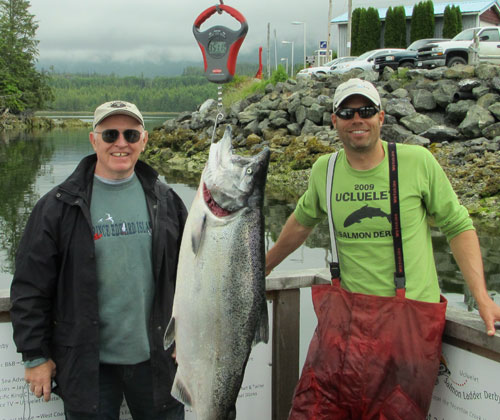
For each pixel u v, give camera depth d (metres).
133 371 2.78
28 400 2.95
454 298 7.22
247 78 41.41
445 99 19.45
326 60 39.19
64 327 2.70
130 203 2.81
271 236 10.70
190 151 25.33
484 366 2.60
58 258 2.68
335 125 2.86
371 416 2.69
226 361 2.72
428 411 2.81
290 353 3.35
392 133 18.30
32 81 67.25
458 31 40.78
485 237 10.25
